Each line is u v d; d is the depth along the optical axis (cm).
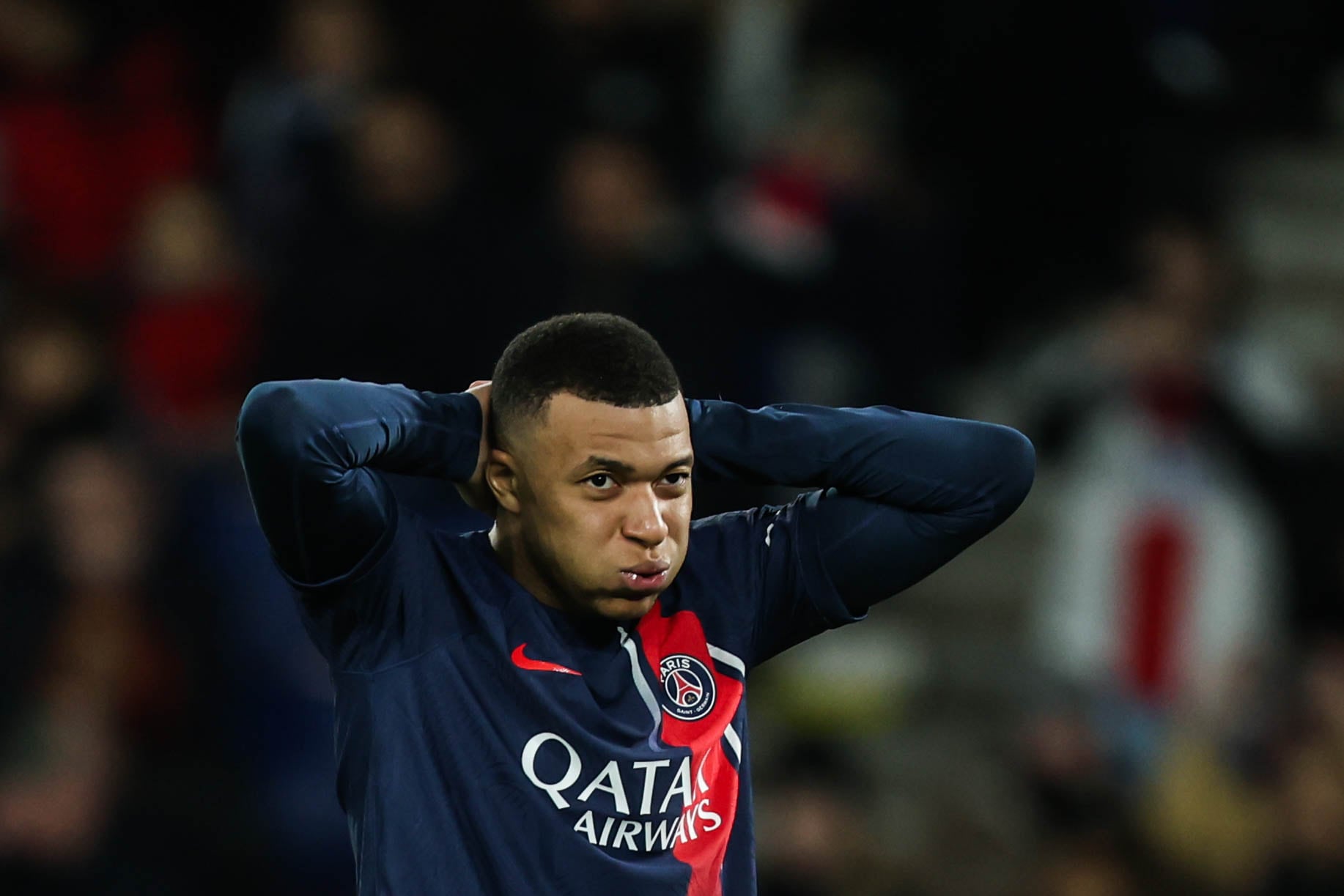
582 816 991
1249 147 3131
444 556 1027
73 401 2436
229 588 2295
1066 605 2592
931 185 2891
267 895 2177
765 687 2639
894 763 2592
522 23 2595
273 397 941
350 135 2431
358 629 1002
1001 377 2864
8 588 2270
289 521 959
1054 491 2784
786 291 2528
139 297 2675
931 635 2811
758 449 1044
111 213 3000
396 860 980
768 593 1085
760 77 3116
